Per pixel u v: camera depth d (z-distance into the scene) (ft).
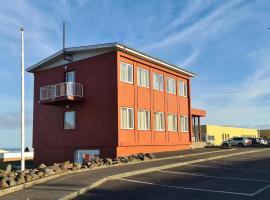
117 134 90.22
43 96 100.99
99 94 94.79
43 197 41.11
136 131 97.09
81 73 99.25
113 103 91.76
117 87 91.45
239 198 42.34
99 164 67.62
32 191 44.52
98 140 93.86
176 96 118.62
